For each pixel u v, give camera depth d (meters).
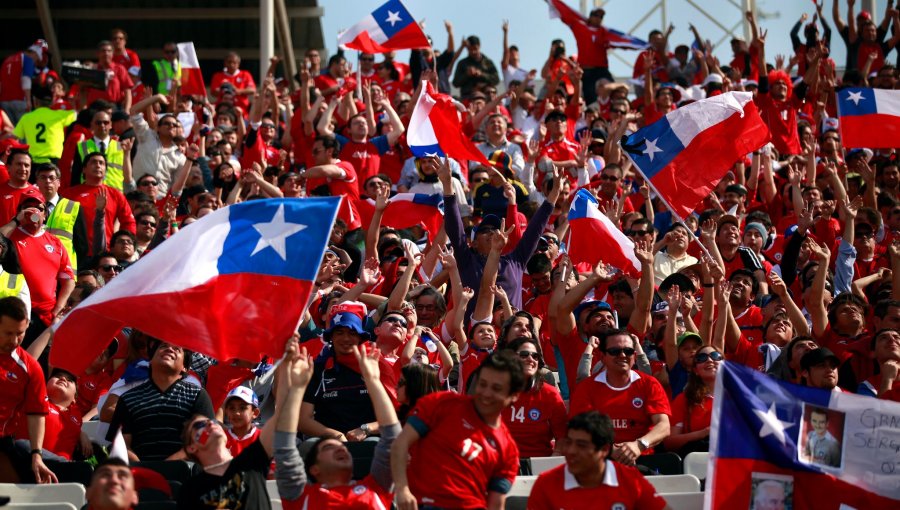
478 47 35.41
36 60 33.34
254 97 29.78
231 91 32.78
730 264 21.56
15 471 14.15
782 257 21.97
